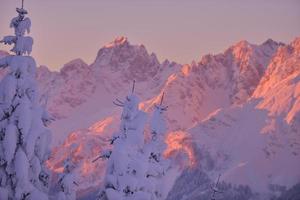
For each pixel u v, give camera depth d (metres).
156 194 83.44
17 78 73.56
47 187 76.25
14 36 73.94
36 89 74.19
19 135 72.81
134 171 77.06
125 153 76.56
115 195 75.69
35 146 73.62
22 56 73.88
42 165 75.75
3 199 72.50
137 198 76.31
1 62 73.69
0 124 73.06
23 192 72.94
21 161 72.38
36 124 73.19
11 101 72.94
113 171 76.81
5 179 73.12
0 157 72.50
